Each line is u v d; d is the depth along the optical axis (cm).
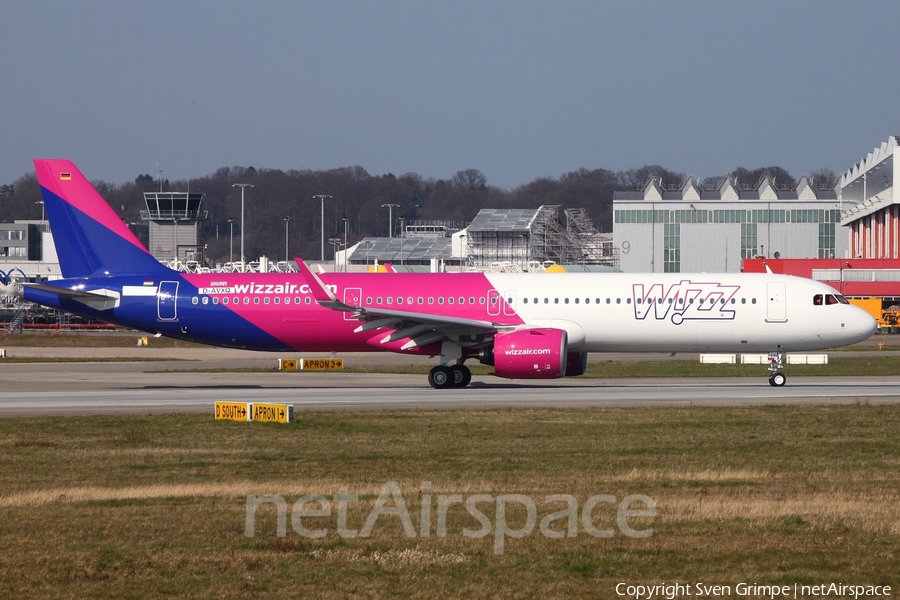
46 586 4997
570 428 10888
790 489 7381
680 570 5312
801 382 17325
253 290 16425
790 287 15862
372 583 5069
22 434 10662
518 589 4994
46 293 16638
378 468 8381
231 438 10288
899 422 11244
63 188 16788
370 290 16288
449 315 16100
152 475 8125
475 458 8888
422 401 14075
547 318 15962
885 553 5606
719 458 8862
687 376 19150
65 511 6662
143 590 4938
